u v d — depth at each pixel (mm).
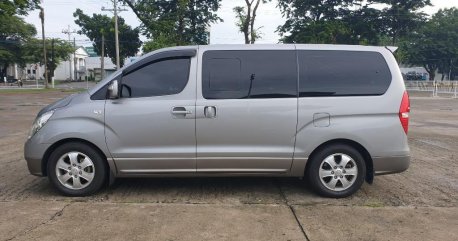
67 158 5742
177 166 5688
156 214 5066
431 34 71062
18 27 69500
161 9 32156
